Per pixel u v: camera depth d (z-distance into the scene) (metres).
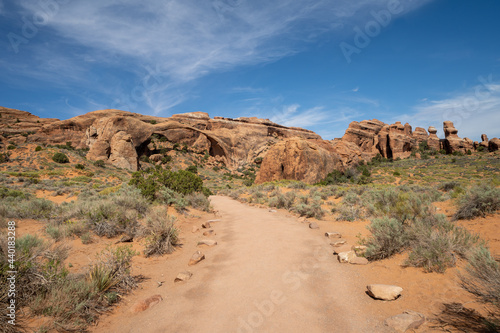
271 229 8.84
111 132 78.88
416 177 48.81
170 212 11.99
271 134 141.12
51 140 89.94
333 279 4.42
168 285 4.63
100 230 7.31
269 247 6.57
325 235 7.60
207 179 81.31
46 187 24.72
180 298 4.04
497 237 5.00
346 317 3.22
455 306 3.05
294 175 47.28
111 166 70.44
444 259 4.14
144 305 3.77
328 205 14.60
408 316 2.93
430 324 2.79
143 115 121.00
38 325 2.93
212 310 3.57
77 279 4.02
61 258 4.52
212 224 10.57
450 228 5.24
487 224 5.84
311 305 3.58
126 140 78.44
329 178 45.16
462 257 4.30
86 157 72.12
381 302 3.50
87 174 44.28
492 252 4.28
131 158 76.19
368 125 127.50
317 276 4.59
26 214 9.12
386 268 4.57
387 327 2.89
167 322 3.33
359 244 5.96
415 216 6.19
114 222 7.65
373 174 61.06
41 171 42.12
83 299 3.56
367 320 3.12
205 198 15.93
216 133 117.31
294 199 16.95
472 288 3.17
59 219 8.38
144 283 4.74
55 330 2.93
